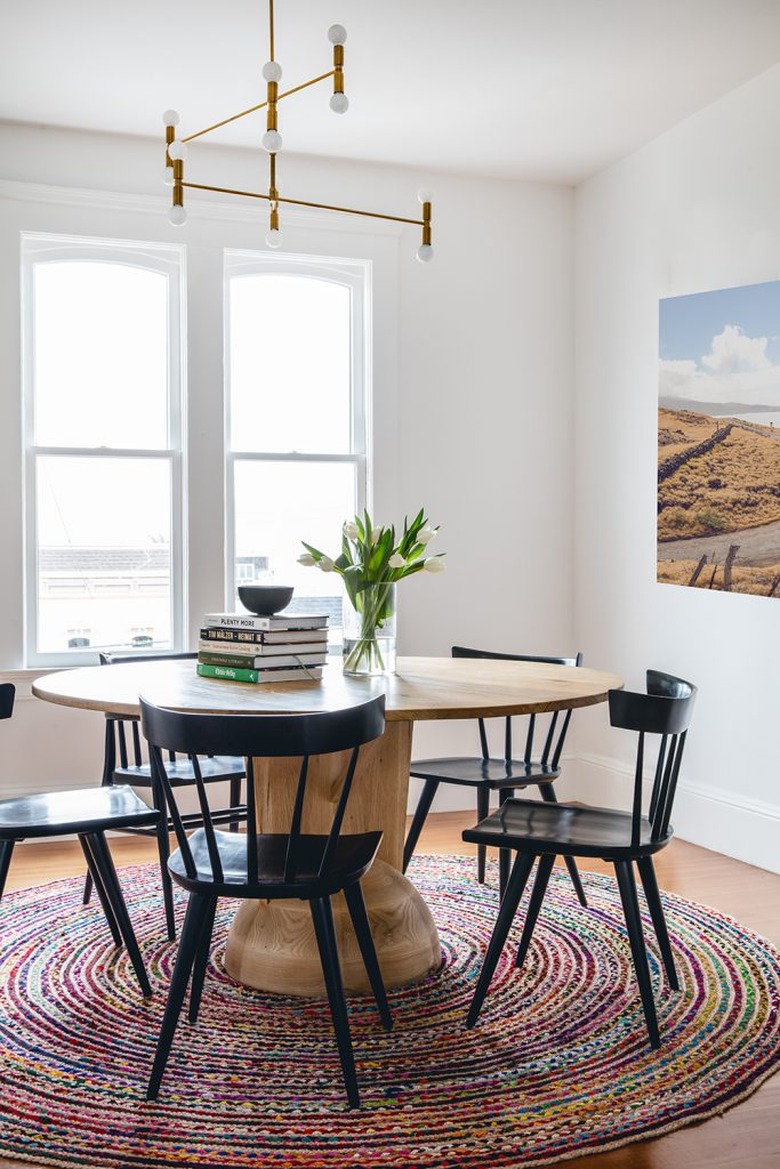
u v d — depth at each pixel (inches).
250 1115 92.6
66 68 156.6
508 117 176.2
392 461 199.2
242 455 194.4
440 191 202.2
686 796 181.9
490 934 136.6
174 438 191.6
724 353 169.2
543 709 109.0
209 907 111.5
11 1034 108.2
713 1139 89.3
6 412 178.2
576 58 154.7
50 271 185.3
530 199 208.4
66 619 187.3
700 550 175.5
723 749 173.3
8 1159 86.2
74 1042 106.3
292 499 197.6
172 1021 95.7
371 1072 100.0
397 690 116.8
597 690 117.1
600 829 112.5
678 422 179.3
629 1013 112.5
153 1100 95.0
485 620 206.8
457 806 207.6
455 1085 97.5
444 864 169.2
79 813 114.1
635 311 192.7
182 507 191.3
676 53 153.7
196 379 187.9
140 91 164.9
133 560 190.1
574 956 128.7
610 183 199.6
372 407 198.2
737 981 120.7
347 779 94.3
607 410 201.8
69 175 181.3
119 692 114.6
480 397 205.8
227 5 137.6
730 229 168.7
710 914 143.4
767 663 163.0
